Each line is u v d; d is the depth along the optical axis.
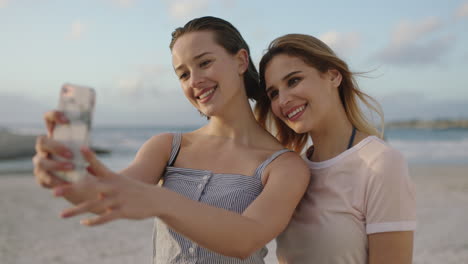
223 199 1.87
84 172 1.09
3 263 5.39
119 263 5.43
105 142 37.09
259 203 1.65
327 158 2.02
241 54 2.07
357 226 1.80
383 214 1.72
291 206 1.74
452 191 10.47
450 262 5.23
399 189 1.71
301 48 1.95
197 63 1.96
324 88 1.98
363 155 1.83
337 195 1.84
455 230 6.68
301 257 1.92
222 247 1.38
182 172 2.03
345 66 2.02
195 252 1.82
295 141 2.50
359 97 2.12
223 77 1.98
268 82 2.04
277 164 1.88
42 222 7.73
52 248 6.10
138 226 7.44
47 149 1.06
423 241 6.15
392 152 1.77
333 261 1.81
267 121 2.47
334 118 2.00
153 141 2.13
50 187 1.11
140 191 1.21
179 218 1.28
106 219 1.11
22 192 11.17
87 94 1.09
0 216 8.21
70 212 1.08
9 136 24.70
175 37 2.06
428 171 15.72
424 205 8.68
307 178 1.87
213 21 2.03
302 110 1.97
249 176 1.93
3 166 19.31
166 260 1.88
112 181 1.16
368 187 1.77
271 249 3.26
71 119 1.08
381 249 1.73
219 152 2.07
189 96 2.05
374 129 2.15
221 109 2.00
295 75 1.95
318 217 1.87
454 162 20.72
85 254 5.79
